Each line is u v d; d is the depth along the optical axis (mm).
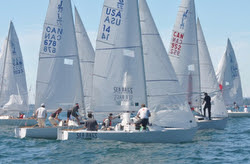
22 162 42969
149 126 52469
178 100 57031
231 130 75250
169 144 52594
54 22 73562
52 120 63156
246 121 104750
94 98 59031
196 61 81188
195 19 81562
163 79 58031
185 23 81125
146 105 56844
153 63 58844
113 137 52062
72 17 74625
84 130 55031
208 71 85375
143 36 59875
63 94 73750
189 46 81062
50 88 73500
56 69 73625
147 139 52000
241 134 68062
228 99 131000
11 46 95750
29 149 50688
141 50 57594
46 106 73500
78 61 74750
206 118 76312
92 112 59031
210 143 55906
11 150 50344
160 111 56688
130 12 58094
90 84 84188
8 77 95312
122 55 57938
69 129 57406
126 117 54500
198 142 56625
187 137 55250
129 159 43344
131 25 57969
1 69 96875
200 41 87188
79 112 73875
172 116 56250
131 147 49469
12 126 85125
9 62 95562
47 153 47344
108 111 58094
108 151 47094
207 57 86000
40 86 73312
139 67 57375
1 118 87125
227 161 42906
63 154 46188
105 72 58500
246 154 47031
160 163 41781
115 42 58250
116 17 58406
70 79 74125
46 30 73250
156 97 57500
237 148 51375
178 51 81062
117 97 57750
